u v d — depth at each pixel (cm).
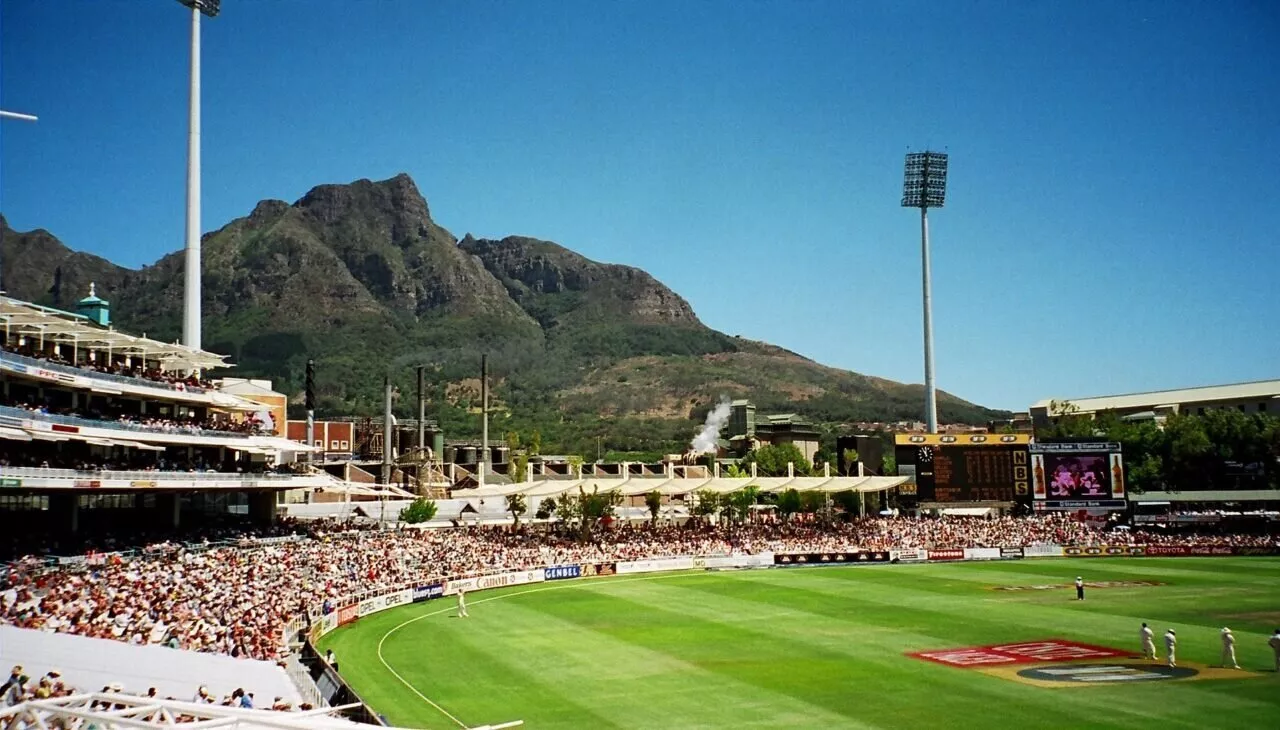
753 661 4509
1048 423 19700
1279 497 11488
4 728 1702
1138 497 11900
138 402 6881
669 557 9031
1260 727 3169
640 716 3550
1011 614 5772
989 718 3375
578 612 6216
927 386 14000
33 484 5044
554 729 3394
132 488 5834
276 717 1788
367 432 15938
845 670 4253
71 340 6353
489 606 6544
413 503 9894
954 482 10450
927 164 13850
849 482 10956
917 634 5144
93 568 5112
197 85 8369
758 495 13750
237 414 9044
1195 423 13375
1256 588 6900
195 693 3039
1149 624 5303
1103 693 3672
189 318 8206
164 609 4500
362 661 4594
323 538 7662
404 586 6638
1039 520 10650
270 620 4822
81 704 2570
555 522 10581
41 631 3488
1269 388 16700
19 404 5312
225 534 6981
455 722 3488
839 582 7775
